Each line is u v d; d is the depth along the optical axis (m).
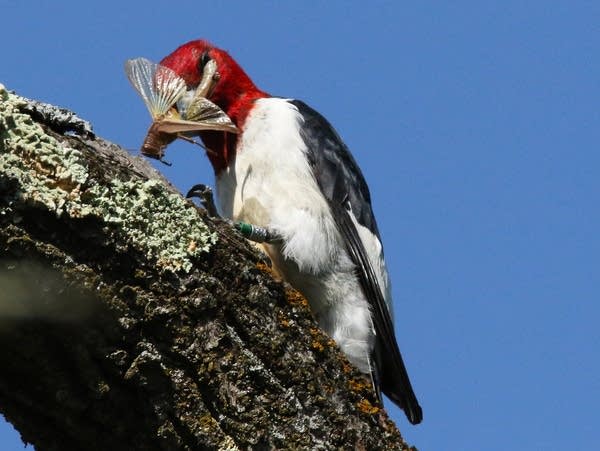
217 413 7.02
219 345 7.03
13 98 6.73
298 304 7.60
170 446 6.93
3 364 6.56
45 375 6.59
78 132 7.09
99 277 6.59
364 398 7.80
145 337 6.77
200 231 7.15
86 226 6.58
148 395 6.81
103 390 6.67
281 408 7.23
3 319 6.34
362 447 7.57
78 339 6.54
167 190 7.18
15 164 6.42
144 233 6.85
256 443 7.07
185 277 6.96
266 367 7.28
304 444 7.25
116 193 6.81
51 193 6.47
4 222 6.30
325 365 7.59
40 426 6.91
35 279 6.34
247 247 7.54
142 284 6.78
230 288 7.25
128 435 6.91
